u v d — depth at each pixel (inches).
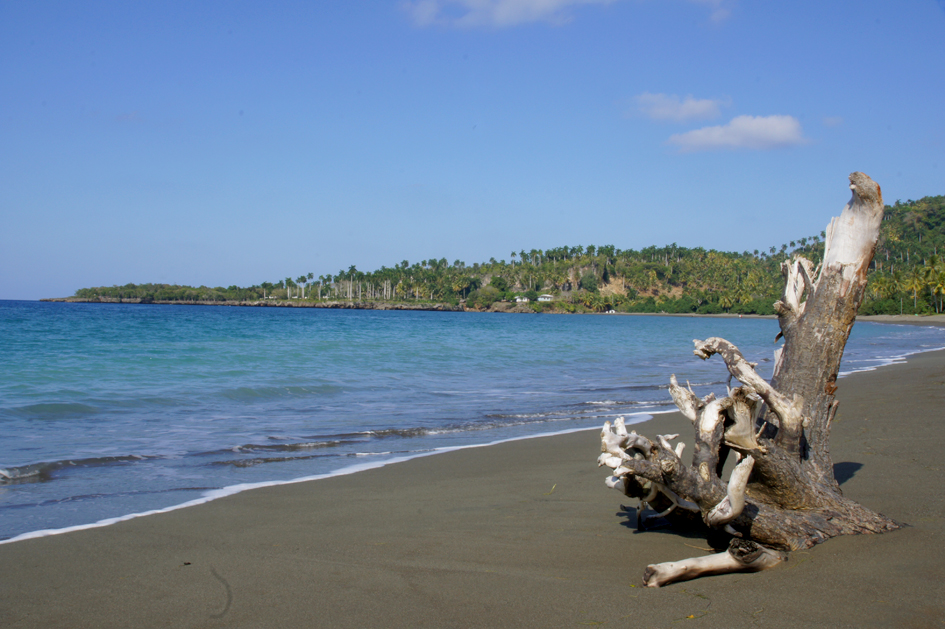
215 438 346.6
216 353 841.5
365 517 204.8
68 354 786.2
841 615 120.6
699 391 573.3
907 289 4020.7
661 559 159.0
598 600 132.8
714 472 158.4
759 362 918.4
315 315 3545.8
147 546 175.6
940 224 6250.0
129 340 1067.9
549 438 356.2
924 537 161.2
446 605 132.6
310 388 552.7
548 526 190.9
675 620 121.6
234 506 219.1
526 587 141.6
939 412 375.6
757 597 130.2
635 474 158.9
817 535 158.9
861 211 185.9
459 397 526.6
